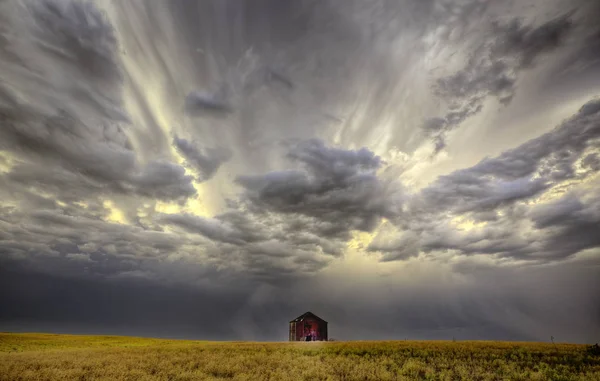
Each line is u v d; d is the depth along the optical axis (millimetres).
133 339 85375
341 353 29812
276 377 18703
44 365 22734
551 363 23906
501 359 25047
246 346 39188
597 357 25469
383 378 18453
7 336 71438
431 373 20078
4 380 18547
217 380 18156
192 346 41250
